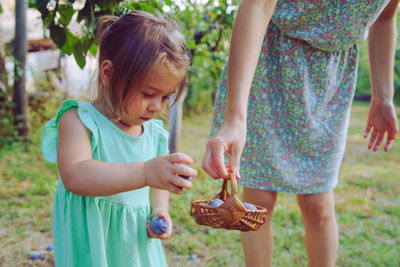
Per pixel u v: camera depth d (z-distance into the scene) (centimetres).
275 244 266
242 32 126
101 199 127
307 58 160
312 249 173
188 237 274
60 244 132
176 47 121
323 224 171
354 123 928
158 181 111
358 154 609
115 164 115
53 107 677
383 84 180
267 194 171
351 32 154
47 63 697
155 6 182
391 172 498
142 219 138
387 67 179
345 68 171
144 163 114
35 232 272
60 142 122
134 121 127
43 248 248
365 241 282
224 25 369
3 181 391
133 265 131
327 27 153
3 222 288
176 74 119
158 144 153
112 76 119
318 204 169
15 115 564
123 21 122
